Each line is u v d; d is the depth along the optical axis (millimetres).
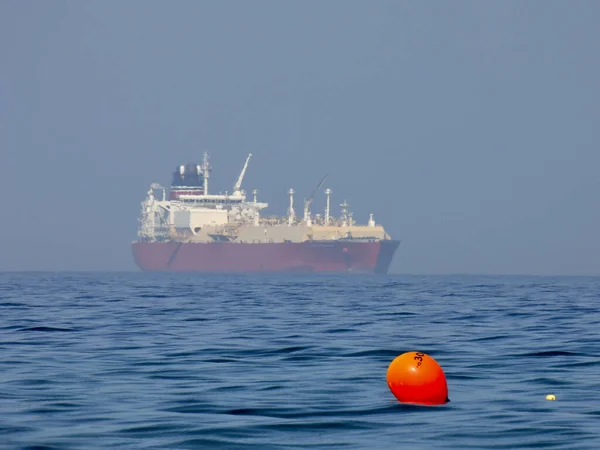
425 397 46312
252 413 43469
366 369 61094
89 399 47844
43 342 81938
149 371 60188
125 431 38969
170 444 36375
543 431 38688
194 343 80562
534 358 68062
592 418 41812
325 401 47000
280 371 60094
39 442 36719
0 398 48250
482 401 46906
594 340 83875
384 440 37094
